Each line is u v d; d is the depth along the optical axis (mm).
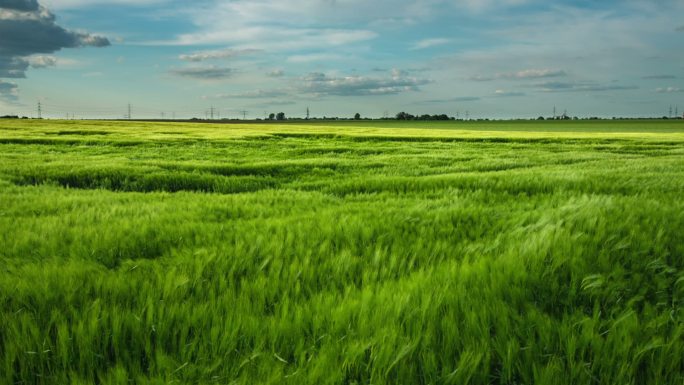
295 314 2213
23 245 3605
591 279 2656
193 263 3057
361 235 3953
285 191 8086
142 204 6070
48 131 41031
